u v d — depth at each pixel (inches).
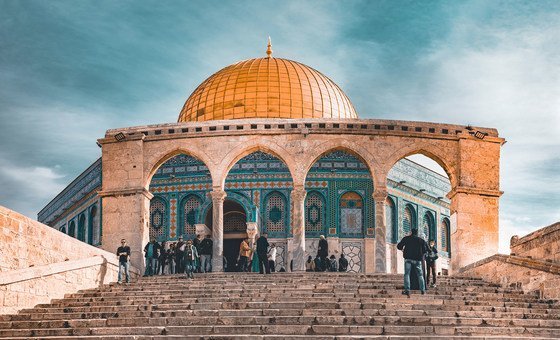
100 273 1077.8
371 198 1663.4
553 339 737.6
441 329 768.3
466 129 1290.6
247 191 1670.8
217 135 1279.5
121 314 848.3
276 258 1643.7
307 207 1664.6
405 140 1278.3
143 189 1268.5
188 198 1690.5
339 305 851.4
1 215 895.1
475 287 993.5
